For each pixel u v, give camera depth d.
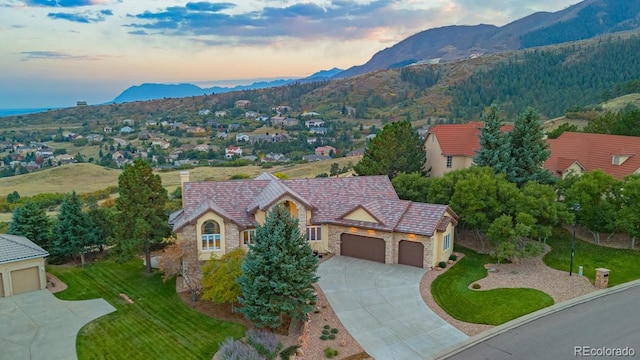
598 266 30.33
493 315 23.77
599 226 33.88
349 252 34.59
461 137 50.66
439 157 51.41
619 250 33.16
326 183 37.38
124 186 32.22
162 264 28.81
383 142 46.00
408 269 31.55
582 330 21.61
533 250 30.31
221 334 23.27
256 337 21.31
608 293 25.94
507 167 40.25
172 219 35.84
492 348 20.45
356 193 36.94
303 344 21.14
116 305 27.70
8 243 30.48
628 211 32.12
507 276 29.19
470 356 19.89
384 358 20.02
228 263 25.44
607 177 34.09
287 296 22.94
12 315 26.34
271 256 22.83
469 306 25.14
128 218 32.00
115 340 23.12
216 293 24.41
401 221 32.62
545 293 26.05
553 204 32.75
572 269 29.97
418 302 26.03
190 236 29.30
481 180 34.06
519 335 21.44
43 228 36.59
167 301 27.89
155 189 33.25
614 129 55.59
